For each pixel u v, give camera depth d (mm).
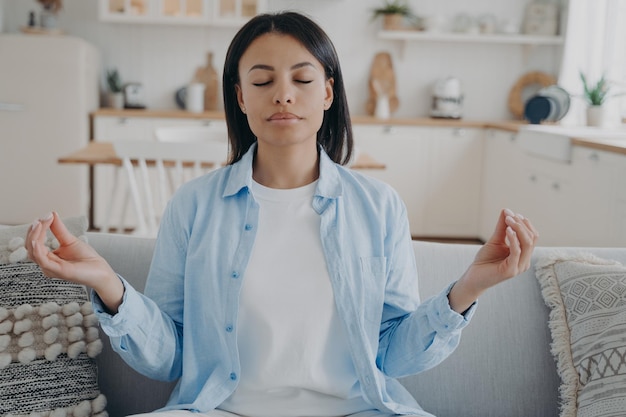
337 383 1368
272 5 5945
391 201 1455
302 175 1426
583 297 1568
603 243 3643
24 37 5312
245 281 1357
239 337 1356
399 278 1431
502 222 1207
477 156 5711
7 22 5879
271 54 1334
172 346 1371
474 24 6012
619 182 3465
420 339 1348
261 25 1362
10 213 5492
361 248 1397
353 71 6152
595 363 1484
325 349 1358
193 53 6082
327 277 1364
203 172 3490
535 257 1690
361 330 1352
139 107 5910
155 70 6078
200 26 6051
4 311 1414
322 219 1384
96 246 1666
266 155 1413
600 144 3656
